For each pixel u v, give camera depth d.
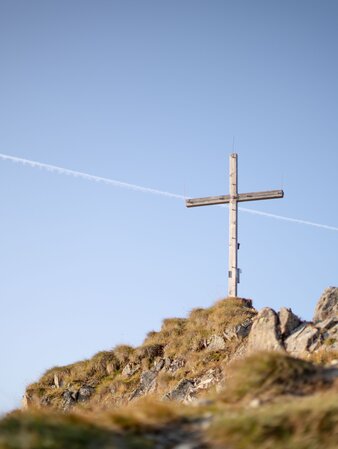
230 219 59.78
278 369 25.42
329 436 18.80
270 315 42.12
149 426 20.62
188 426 20.97
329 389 24.27
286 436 19.09
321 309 43.84
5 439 17.17
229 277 58.62
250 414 20.56
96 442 18.41
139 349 56.97
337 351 36.78
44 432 18.16
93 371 59.06
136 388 52.53
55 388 59.19
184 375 49.81
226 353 49.81
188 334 55.09
